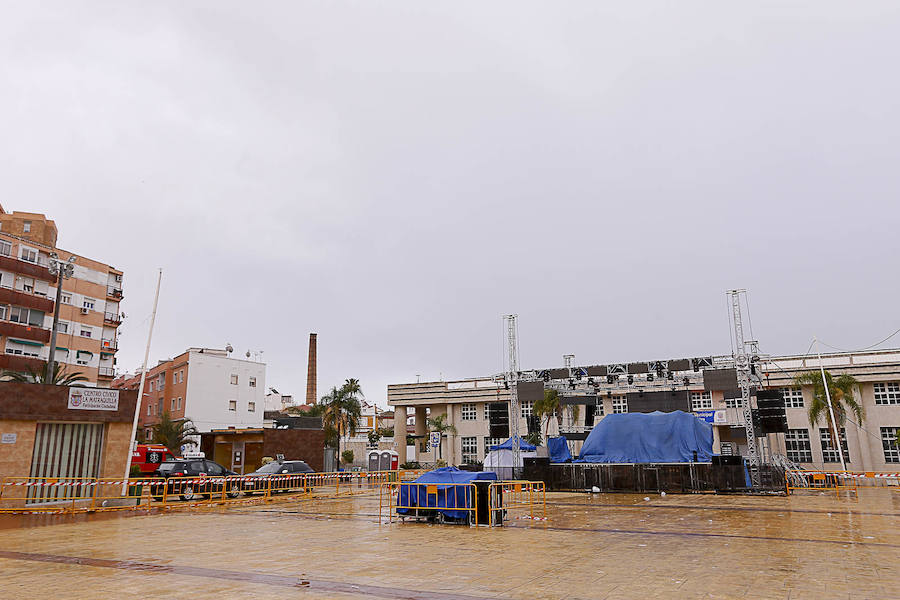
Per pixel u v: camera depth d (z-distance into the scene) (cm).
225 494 2488
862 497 2625
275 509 2167
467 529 1541
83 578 908
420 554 1138
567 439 4181
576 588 837
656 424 3384
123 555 1131
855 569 976
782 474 2898
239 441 4641
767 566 1002
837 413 4653
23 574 941
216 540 1341
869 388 5106
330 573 948
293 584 863
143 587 842
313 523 1691
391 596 787
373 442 8869
